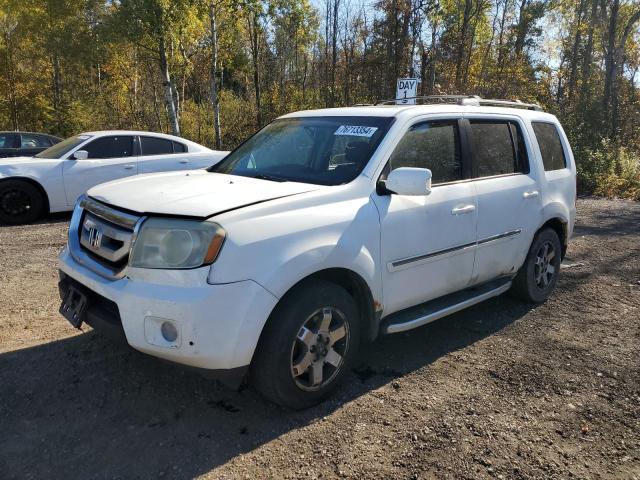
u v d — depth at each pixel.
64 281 3.56
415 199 3.84
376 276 3.55
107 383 3.59
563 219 5.43
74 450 2.90
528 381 3.82
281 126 4.57
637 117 21.19
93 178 9.37
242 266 2.90
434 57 23.67
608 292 5.89
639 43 26.36
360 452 2.95
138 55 22.78
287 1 23.56
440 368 3.97
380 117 4.02
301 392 3.24
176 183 3.62
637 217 10.70
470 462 2.90
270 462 2.84
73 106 26.98
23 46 26.33
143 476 2.71
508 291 5.43
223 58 23.36
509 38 28.17
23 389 3.50
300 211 3.23
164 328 2.88
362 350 4.25
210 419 3.22
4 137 13.90
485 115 4.66
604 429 3.27
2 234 8.07
